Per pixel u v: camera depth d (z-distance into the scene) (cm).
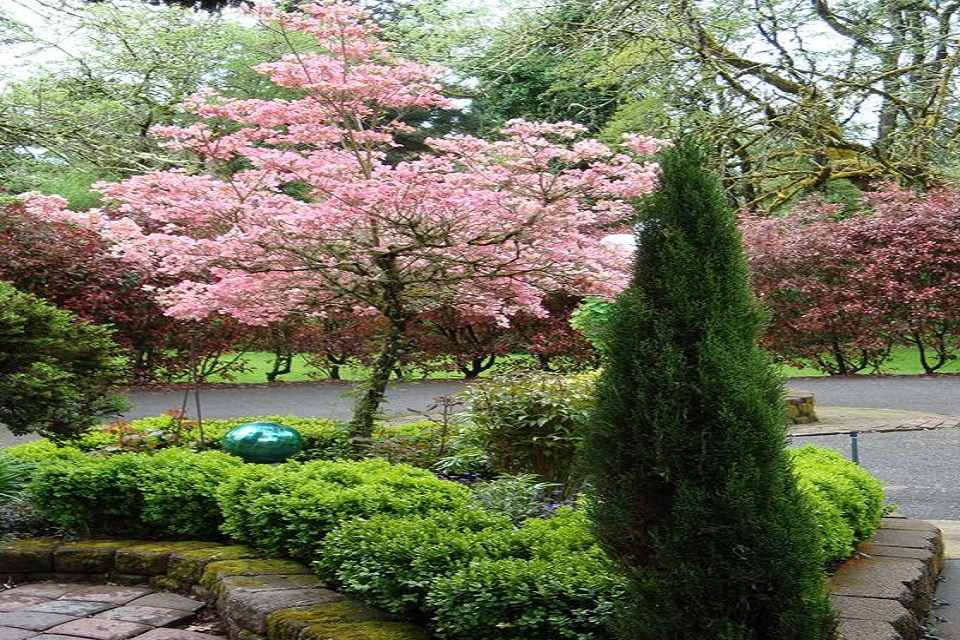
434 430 696
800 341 1653
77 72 1770
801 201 1717
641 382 276
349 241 653
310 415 1111
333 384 1529
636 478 276
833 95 1441
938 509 694
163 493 477
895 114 1661
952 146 1537
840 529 434
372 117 771
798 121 1483
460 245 655
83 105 1716
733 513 261
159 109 1747
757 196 1922
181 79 1844
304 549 421
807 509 276
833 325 1608
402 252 659
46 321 554
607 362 293
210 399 1277
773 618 262
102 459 511
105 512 488
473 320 1603
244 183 712
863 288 1579
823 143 1612
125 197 669
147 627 386
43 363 534
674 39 1472
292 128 705
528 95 2162
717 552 264
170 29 1833
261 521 433
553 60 2089
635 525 277
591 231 766
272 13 666
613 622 284
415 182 600
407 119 2336
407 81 742
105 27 1091
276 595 375
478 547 350
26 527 512
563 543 362
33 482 500
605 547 285
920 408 1197
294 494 434
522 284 708
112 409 570
